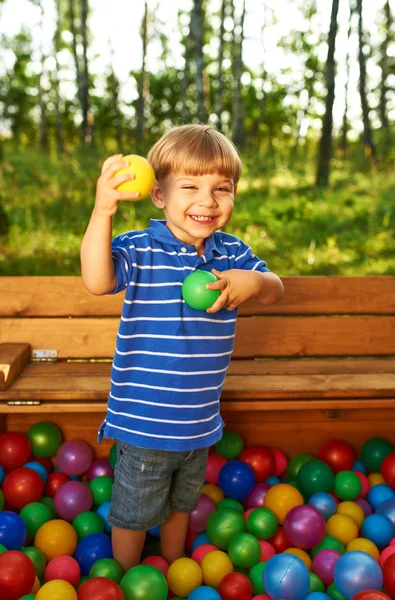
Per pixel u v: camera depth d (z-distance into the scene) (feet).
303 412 10.75
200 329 7.01
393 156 49.90
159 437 7.02
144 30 71.97
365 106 53.31
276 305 10.96
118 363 7.04
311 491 9.66
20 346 10.10
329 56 39.68
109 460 10.07
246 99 100.53
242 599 7.41
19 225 24.09
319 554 8.10
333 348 11.17
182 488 7.85
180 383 6.95
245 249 8.01
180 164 6.76
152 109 90.74
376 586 7.26
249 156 48.37
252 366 10.29
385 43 77.00
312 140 102.22
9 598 6.79
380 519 8.85
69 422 10.41
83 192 29.68
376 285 11.30
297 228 26.14
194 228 6.91
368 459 10.60
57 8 81.76
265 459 10.13
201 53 42.60
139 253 6.86
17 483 9.05
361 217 27.89
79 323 10.56
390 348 11.32
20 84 87.86
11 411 8.81
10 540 7.84
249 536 8.22
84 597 6.68
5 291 10.49
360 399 9.32
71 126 86.63
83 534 8.75
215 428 7.56
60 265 19.74
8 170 35.09
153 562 8.04
